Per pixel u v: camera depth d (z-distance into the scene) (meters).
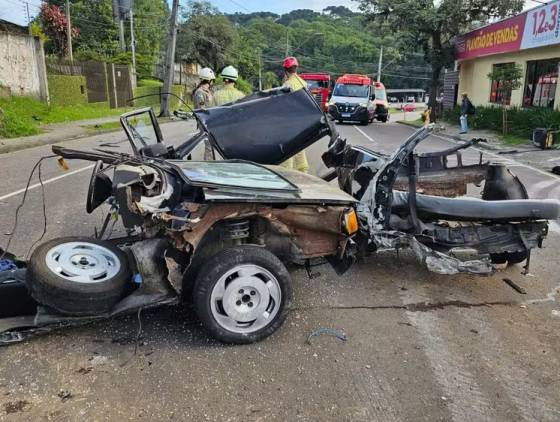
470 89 27.97
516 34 20.59
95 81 31.05
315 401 3.10
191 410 2.98
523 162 12.89
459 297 4.68
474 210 4.82
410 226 4.77
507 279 5.12
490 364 3.58
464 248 4.73
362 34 94.50
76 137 17.50
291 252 4.03
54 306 3.33
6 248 5.39
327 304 4.43
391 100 81.38
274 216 3.78
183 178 3.66
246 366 3.43
